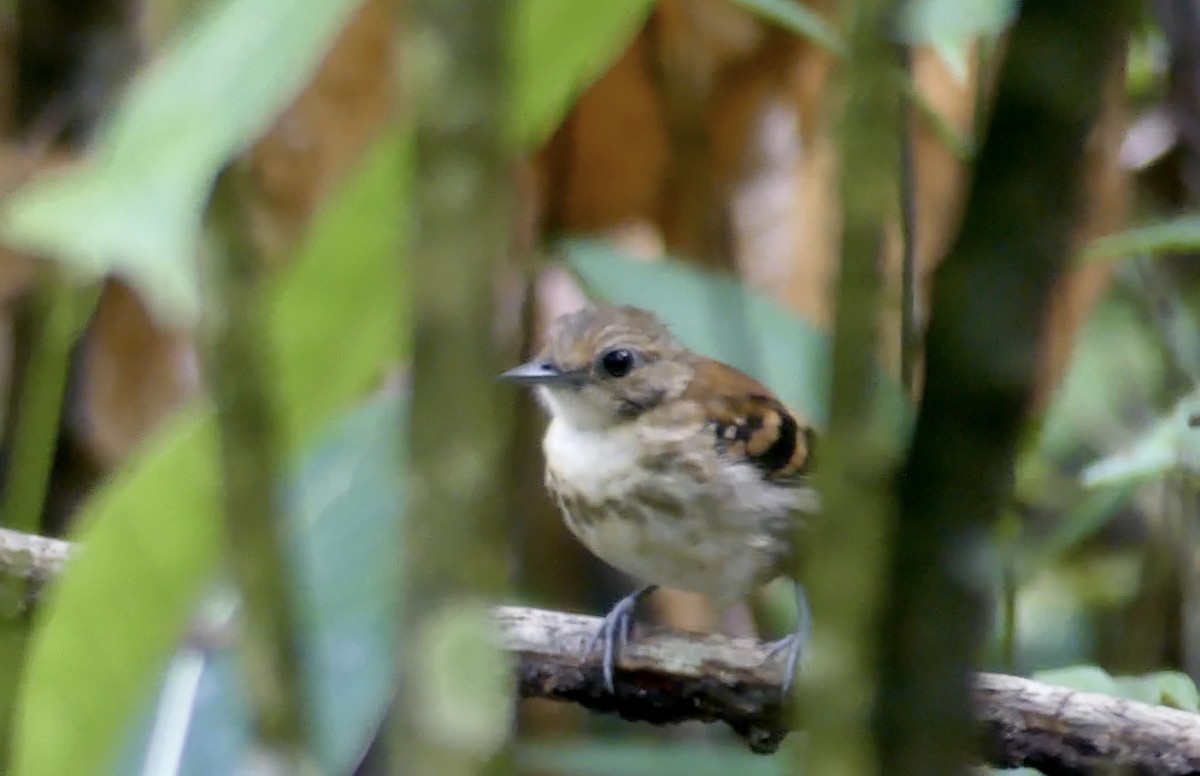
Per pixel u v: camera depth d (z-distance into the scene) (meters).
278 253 2.58
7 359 3.67
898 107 1.09
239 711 2.02
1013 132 0.78
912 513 0.84
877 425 0.86
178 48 0.92
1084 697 2.51
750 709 2.73
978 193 0.80
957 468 0.82
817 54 3.36
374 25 2.53
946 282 0.81
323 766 1.19
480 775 0.76
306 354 1.38
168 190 0.79
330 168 2.59
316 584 1.83
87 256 0.77
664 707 2.76
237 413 1.00
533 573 4.40
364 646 1.79
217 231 0.98
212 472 1.50
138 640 1.66
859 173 0.85
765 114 3.53
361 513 1.88
